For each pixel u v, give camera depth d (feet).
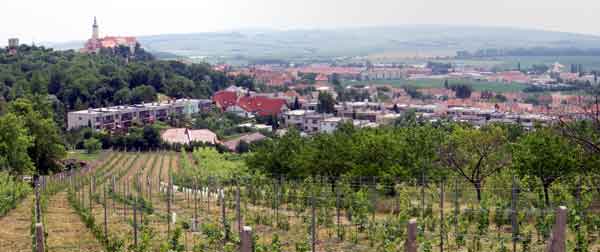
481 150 176.96
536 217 117.29
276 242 108.78
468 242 114.83
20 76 588.91
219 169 282.77
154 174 323.78
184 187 216.33
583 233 102.27
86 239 127.54
